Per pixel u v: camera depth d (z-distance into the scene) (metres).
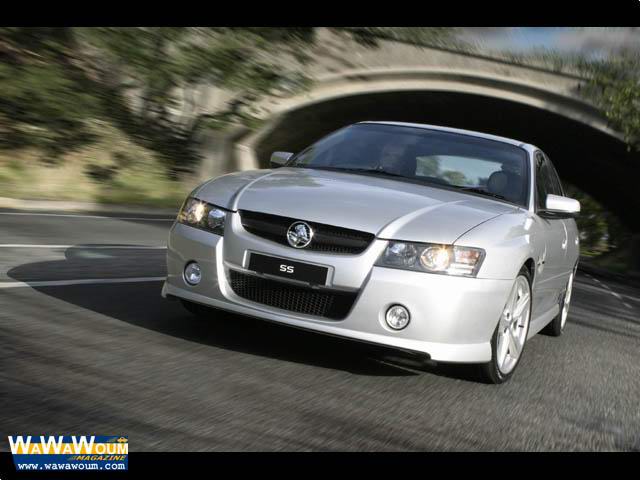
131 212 17.00
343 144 6.06
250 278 4.65
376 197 4.83
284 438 3.42
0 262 7.10
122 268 7.63
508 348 5.11
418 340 4.41
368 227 4.50
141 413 3.46
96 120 19.28
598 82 32.28
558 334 7.39
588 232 79.88
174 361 4.37
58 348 4.32
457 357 4.48
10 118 17.52
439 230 4.52
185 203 5.03
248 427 3.49
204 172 27.08
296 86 21.06
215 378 4.16
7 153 17.53
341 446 3.43
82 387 3.70
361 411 3.98
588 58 32.56
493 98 32.97
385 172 5.63
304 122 33.88
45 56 17.75
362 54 31.11
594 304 11.83
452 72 32.00
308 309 4.57
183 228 4.89
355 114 35.72
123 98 19.98
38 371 3.86
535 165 5.96
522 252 4.83
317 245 4.55
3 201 14.50
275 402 3.91
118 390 3.73
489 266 4.53
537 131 38.28
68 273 6.88
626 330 8.95
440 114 37.56
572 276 7.52
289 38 21.00
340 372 4.66
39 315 5.06
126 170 19.91
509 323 5.02
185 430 3.33
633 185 44.56
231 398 3.86
